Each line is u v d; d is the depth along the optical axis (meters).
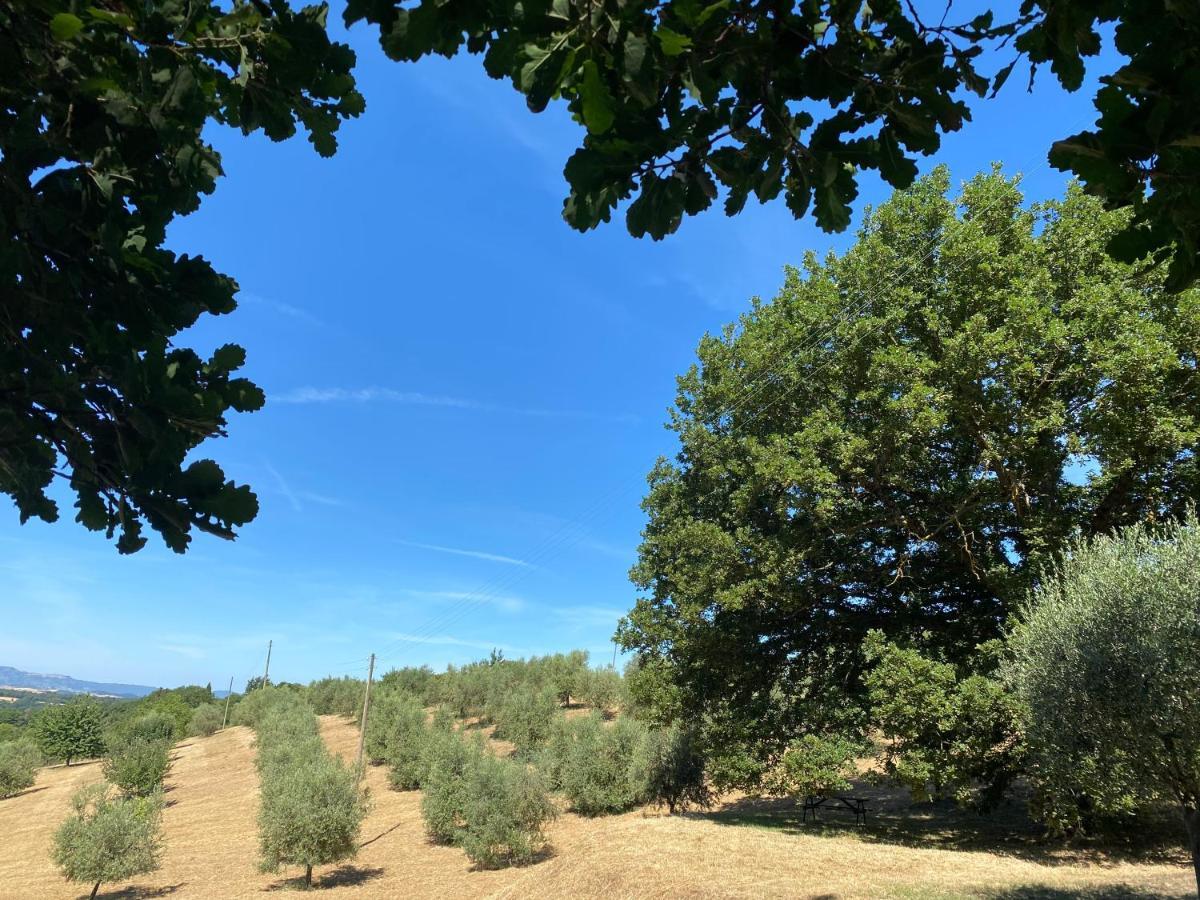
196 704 98.94
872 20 1.81
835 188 1.95
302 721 54.12
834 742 17.30
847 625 19.73
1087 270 15.41
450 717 42.16
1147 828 14.51
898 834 17.36
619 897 12.63
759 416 19.30
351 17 1.50
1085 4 1.77
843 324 16.09
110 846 19.50
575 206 1.82
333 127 2.21
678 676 20.73
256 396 2.24
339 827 20.25
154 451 1.98
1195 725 7.59
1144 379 12.26
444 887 18.47
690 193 1.87
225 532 2.10
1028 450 14.55
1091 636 8.46
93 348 2.07
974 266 14.79
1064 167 1.72
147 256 2.16
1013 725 13.28
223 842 26.61
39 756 49.84
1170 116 1.53
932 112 1.86
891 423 14.29
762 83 1.75
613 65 1.43
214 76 2.02
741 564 17.39
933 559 18.94
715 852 14.43
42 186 2.08
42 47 1.88
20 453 2.14
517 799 20.69
